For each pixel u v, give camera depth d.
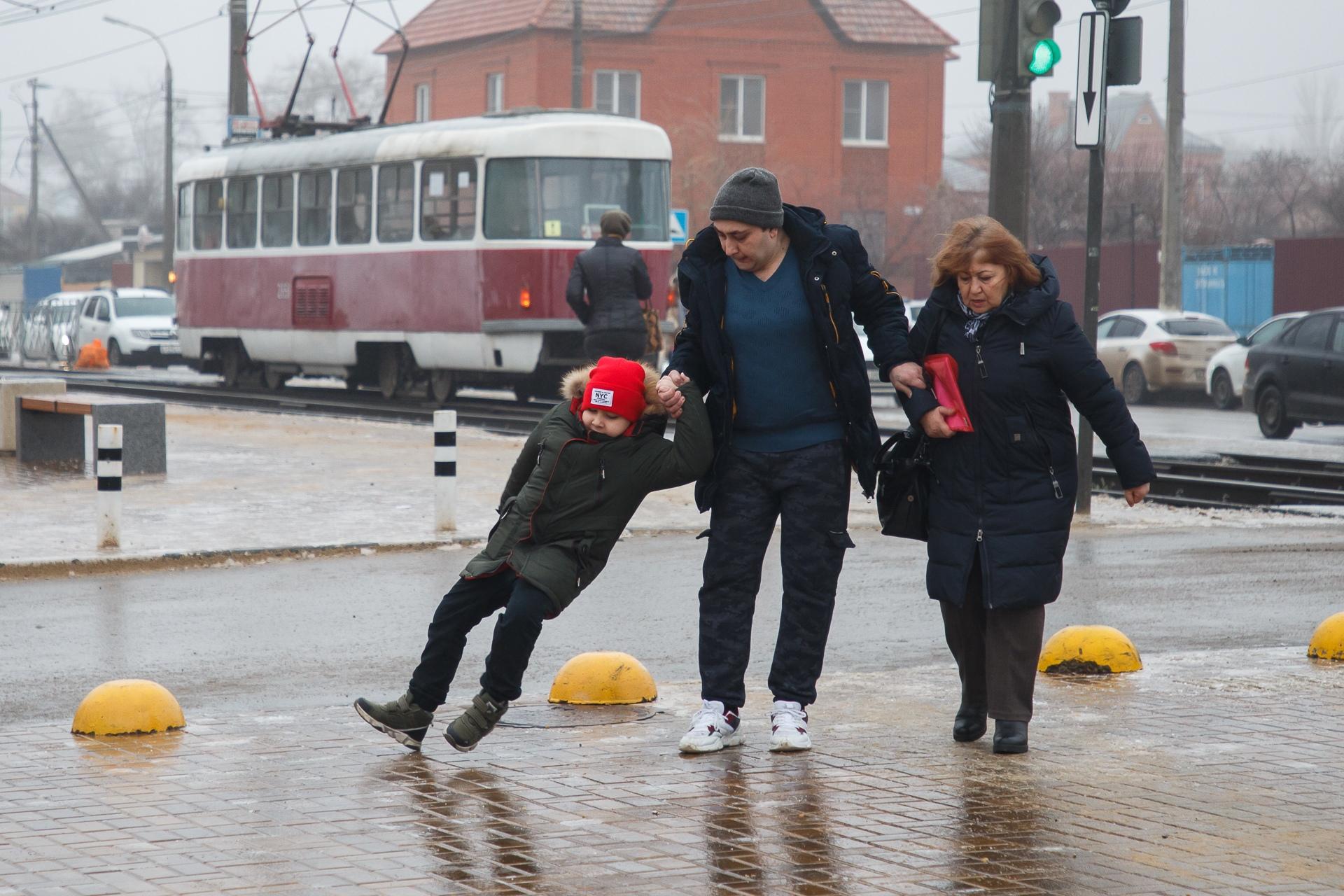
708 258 17.69
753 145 179.12
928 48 183.88
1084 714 19.23
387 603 28.34
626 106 177.12
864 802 15.49
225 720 19.27
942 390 17.25
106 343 130.75
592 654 20.61
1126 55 37.94
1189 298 134.75
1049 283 17.45
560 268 70.69
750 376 17.47
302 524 37.31
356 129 83.56
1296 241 122.56
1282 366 68.06
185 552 32.78
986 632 17.70
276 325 85.44
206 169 91.38
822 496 17.47
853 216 181.50
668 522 38.28
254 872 13.46
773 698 19.41
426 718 17.48
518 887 13.07
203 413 72.44
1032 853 13.90
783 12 179.88
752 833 14.52
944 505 17.55
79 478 47.03
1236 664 22.28
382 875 13.37
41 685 21.86
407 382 79.50
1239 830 14.55
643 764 17.06
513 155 70.94
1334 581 30.33
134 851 14.02
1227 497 46.66
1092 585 29.92
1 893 12.91
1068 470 17.44
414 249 75.31
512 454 53.09
